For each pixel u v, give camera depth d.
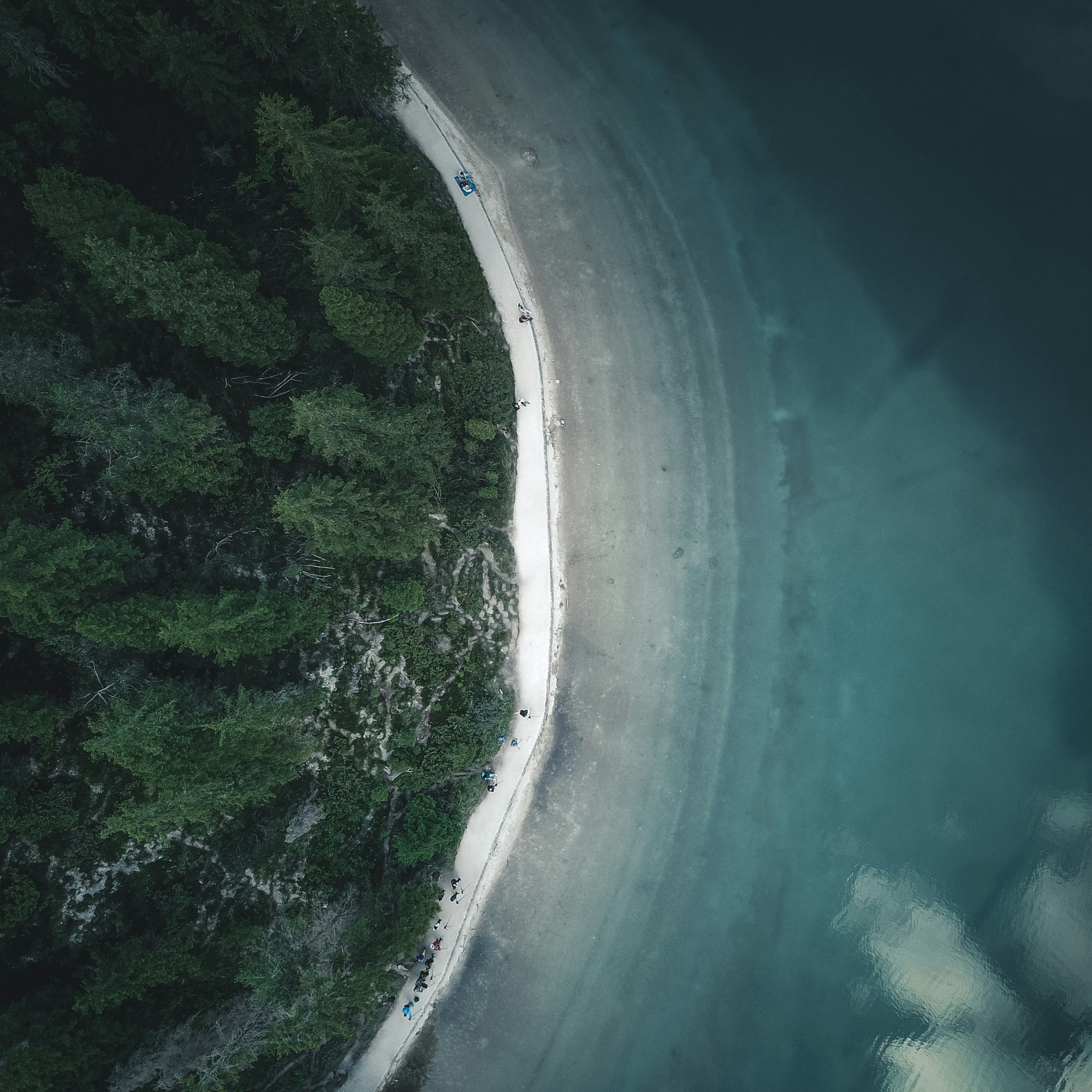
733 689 44.28
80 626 28.61
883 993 43.53
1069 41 43.38
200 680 33.59
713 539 44.31
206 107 34.28
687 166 44.62
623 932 43.34
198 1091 32.94
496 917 42.69
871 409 44.56
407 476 36.75
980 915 43.59
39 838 31.30
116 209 30.36
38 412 30.81
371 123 36.16
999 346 44.22
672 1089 42.62
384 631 39.06
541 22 43.81
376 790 38.81
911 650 44.50
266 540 35.94
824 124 44.66
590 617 43.78
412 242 34.09
